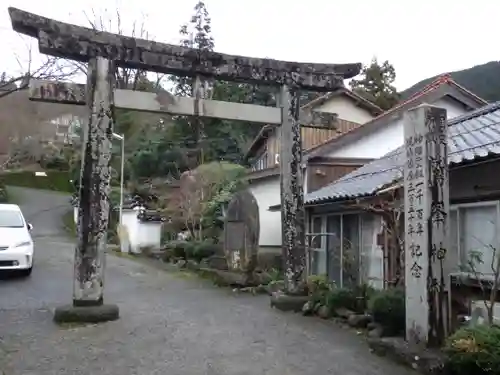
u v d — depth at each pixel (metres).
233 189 19.81
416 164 6.55
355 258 11.77
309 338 7.80
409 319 6.57
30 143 45.22
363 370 6.10
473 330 5.70
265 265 16.89
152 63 9.33
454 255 8.41
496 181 7.49
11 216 14.36
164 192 25.59
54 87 8.66
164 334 7.96
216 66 9.90
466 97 18.62
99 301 8.82
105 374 5.94
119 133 33.28
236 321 9.15
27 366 6.23
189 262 18.08
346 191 11.34
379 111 22.48
